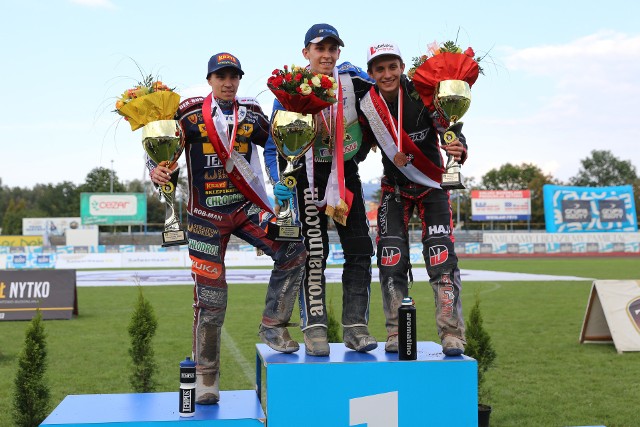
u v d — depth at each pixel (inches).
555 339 438.9
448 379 165.9
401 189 190.5
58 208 3767.2
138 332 253.9
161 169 164.4
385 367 163.5
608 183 3816.4
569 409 272.7
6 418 257.9
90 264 1428.4
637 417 260.8
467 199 3201.3
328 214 173.5
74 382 321.7
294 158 168.7
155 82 169.0
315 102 161.8
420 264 1333.7
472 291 770.8
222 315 173.3
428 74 171.3
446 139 171.3
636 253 1964.8
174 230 166.4
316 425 160.7
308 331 174.4
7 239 2095.2
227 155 167.9
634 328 400.2
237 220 173.5
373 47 177.6
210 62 168.6
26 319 550.3
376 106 181.0
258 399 179.5
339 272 1008.9
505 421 256.4
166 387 305.1
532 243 1989.4
